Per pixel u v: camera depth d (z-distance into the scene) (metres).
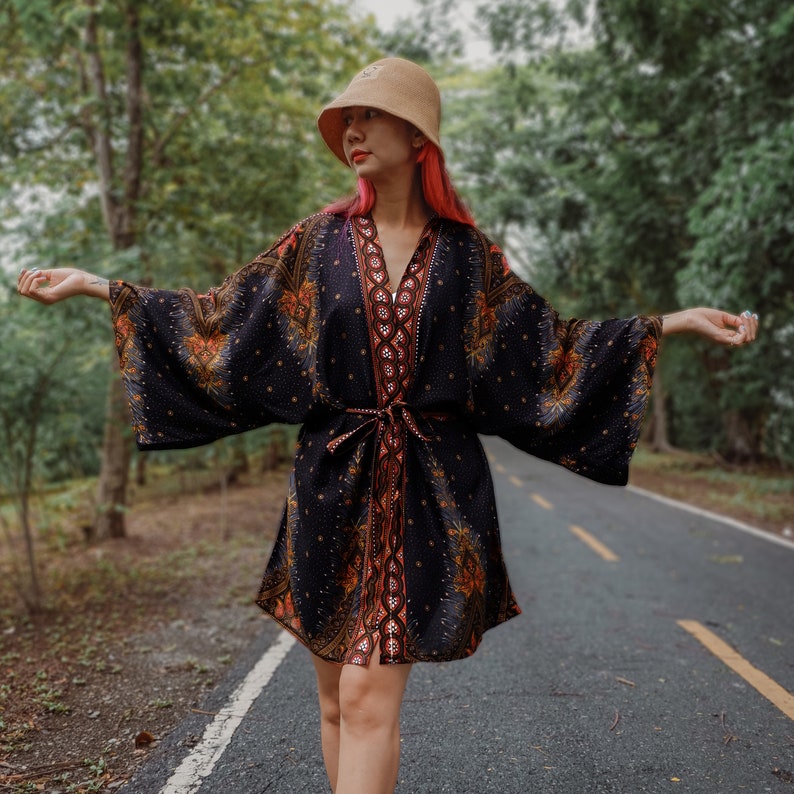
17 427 5.26
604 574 6.11
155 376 2.16
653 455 20.48
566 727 3.16
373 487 1.96
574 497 11.41
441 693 3.56
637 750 2.95
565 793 2.60
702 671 3.86
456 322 2.02
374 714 1.85
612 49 11.18
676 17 9.93
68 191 9.02
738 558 6.75
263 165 9.03
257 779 2.69
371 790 1.79
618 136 13.50
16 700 3.50
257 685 3.67
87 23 7.30
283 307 2.12
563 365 2.17
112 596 5.61
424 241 2.03
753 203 8.05
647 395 2.15
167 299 2.17
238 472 14.27
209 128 8.86
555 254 18.03
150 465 14.28
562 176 15.38
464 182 20.05
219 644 4.43
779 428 17.19
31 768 2.81
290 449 15.95
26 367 5.17
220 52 7.88
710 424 21.61
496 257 2.14
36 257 5.23
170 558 7.09
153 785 2.65
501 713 3.32
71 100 8.20
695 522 8.94
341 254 2.03
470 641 1.94
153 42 7.71
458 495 2.00
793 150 7.63
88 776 2.74
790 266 10.16
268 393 2.12
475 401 2.11
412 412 2.00
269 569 2.11
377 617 1.89
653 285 15.23
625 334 2.14
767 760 2.86
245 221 9.16
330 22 8.65
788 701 3.45
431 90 2.05
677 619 4.82
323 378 2.00
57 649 4.30
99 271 5.59
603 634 4.50
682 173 12.46
